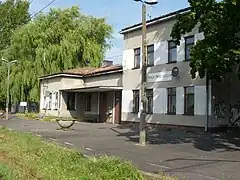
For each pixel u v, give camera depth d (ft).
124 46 104.12
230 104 79.10
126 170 32.24
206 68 57.57
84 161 37.22
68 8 146.92
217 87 77.36
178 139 65.82
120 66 111.14
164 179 31.53
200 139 65.57
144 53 59.52
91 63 145.79
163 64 89.81
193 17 55.62
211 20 52.37
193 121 80.43
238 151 51.03
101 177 30.81
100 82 119.44
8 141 56.90
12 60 147.64
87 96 130.00
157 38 92.27
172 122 86.12
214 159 44.32
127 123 101.40
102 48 153.69
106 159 35.65
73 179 30.19
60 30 142.61
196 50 54.95
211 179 33.04
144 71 59.41
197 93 79.61
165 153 49.39
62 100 130.00
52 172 33.09
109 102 115.44
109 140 64.54
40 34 140.77
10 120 126.72
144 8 59.47
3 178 31.22
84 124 105.09
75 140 64.23
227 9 51.80
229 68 59.72
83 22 148.05
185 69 83.10
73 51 140.36
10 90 146.72
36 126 96.99
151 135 73.15
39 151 45.80
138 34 99.35
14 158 41.83
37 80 142.31
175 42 58.90
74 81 130.00
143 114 58.90
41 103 144.36
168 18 87.71
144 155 47.60
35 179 31.27
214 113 76.89
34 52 143.02
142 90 59.31
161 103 89.66
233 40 53.52
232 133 74.84
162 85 89.76
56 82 132.87
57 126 97.19
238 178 33.47
